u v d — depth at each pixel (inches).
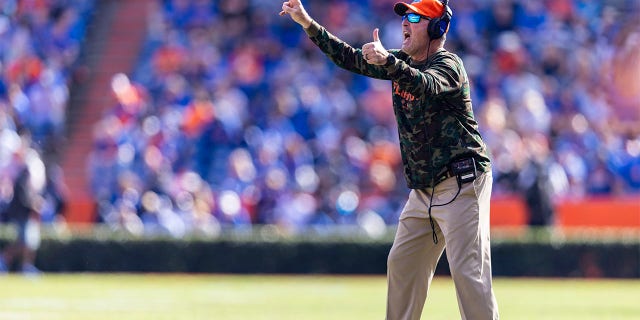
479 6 3651.6
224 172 3164.4
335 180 3117.6
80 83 3602.4
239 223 2984.7
